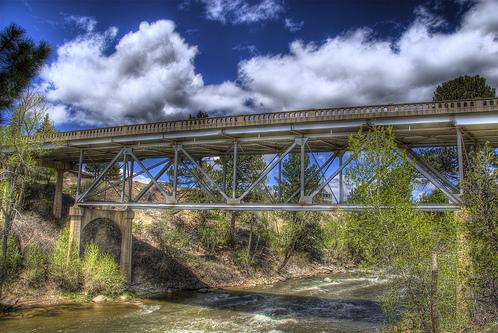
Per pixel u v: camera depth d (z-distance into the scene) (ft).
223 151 119.75
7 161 96.48
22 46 42.01
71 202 162.30
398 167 53.42
